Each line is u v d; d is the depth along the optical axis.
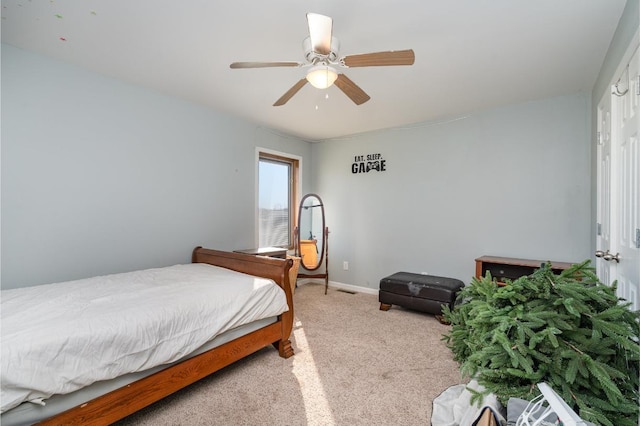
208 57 2.30
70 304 1.70
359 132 4.40
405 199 4.04
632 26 1.59
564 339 1.25
